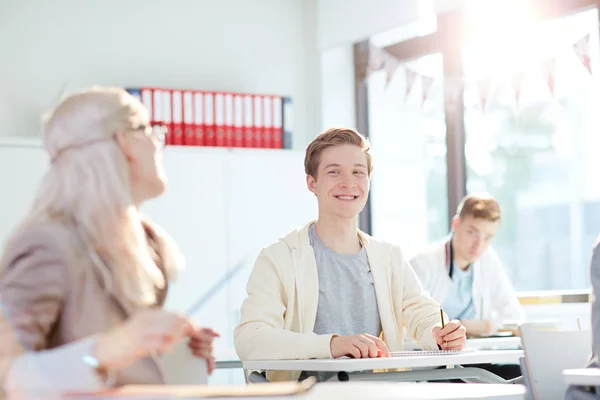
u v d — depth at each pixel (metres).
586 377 1.73
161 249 1.77
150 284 1.61
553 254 7.55
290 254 2.86
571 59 4.77
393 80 6.01
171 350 1.91
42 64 5.39
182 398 1.35
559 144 7.65
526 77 4.98
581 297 4.97
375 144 6.12
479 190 5.64
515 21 5.00
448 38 5.39
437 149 5.72
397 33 5.76
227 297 5.33
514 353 2.38
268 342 2.56
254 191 5.47
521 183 7.50
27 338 1.41
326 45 6.04
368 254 2.92
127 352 1.36
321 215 2.92
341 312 2.84
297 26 6.23
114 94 1.65
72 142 1.58
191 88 5.83
